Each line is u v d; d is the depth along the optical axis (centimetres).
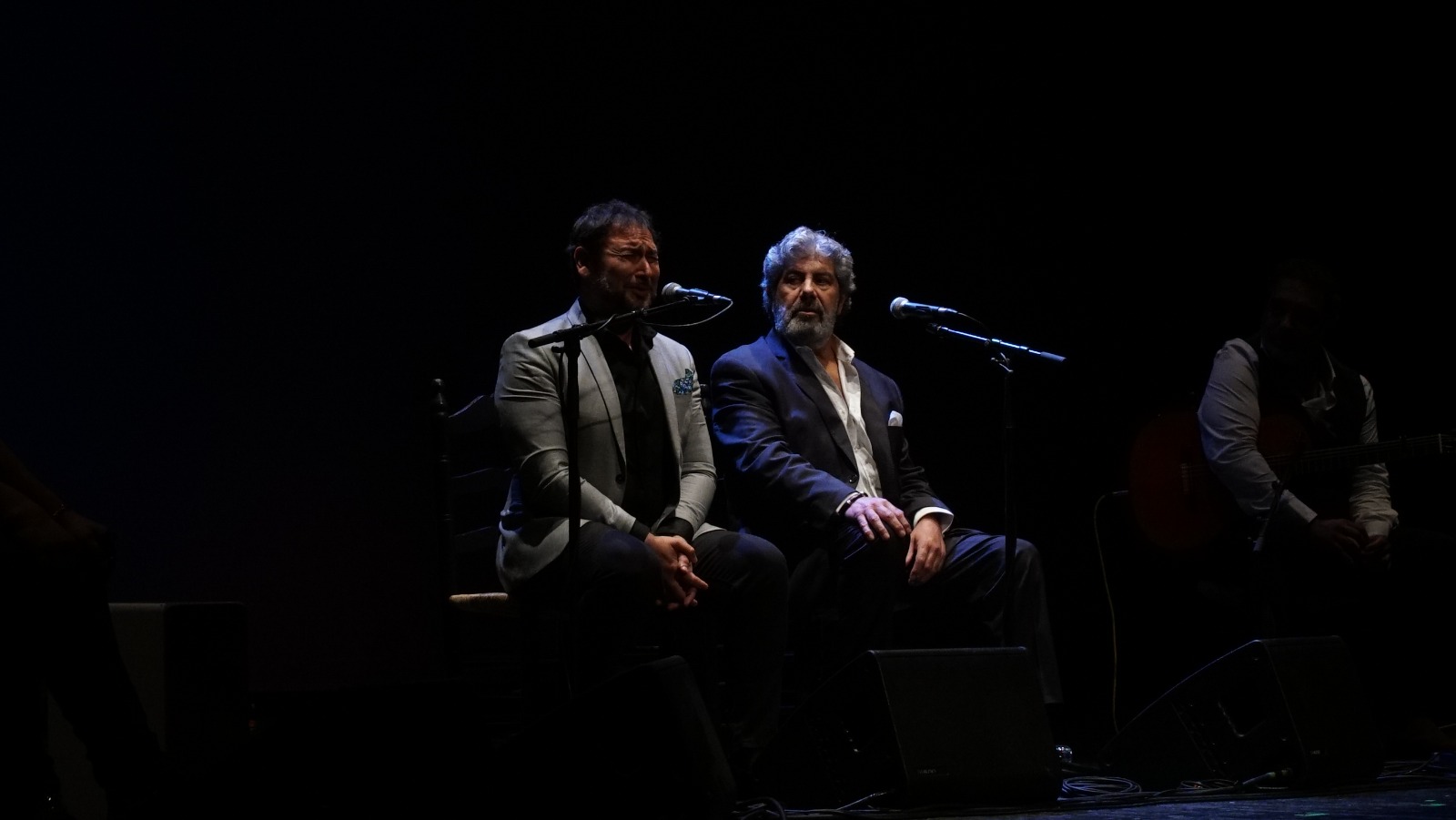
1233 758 408
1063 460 765
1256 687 405
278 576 894
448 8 866
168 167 893
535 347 423
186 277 895
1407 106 696
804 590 496
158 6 884
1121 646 722
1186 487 606
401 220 883
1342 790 393
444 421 500
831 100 805
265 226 893
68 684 259
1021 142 781
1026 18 778
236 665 342
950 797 356
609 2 837
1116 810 350
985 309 784
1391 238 700
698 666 454
